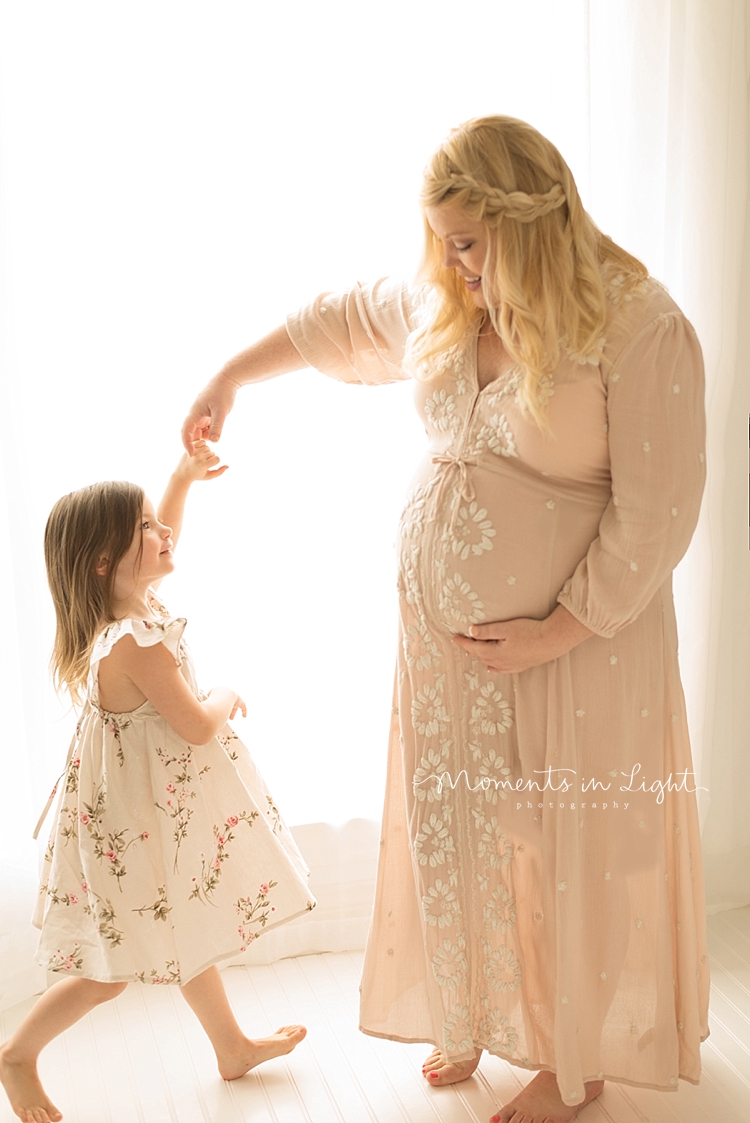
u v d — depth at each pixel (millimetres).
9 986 2234
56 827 1907
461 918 1835
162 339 2133
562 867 1726
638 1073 1834
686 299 2324
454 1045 1873
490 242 1556
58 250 2055
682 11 2184
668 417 1562
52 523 1850
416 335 1735
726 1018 2150
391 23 2100
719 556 2418
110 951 1835
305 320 1940
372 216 2160
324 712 2352
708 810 2537
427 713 1802
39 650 2123
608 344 1568
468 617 1694
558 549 1664
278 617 2293
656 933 1789
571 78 2137
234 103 2078
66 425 2121
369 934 1972
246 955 2383
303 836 2400
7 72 1968
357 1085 1993
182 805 1842
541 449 1618
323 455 2242
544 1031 1841
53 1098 1963
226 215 2115
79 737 1884
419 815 1826
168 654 1803
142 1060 2066
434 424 1746
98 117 2035
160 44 2035
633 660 1722
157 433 2166
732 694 2516
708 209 2268
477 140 1528
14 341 2014
